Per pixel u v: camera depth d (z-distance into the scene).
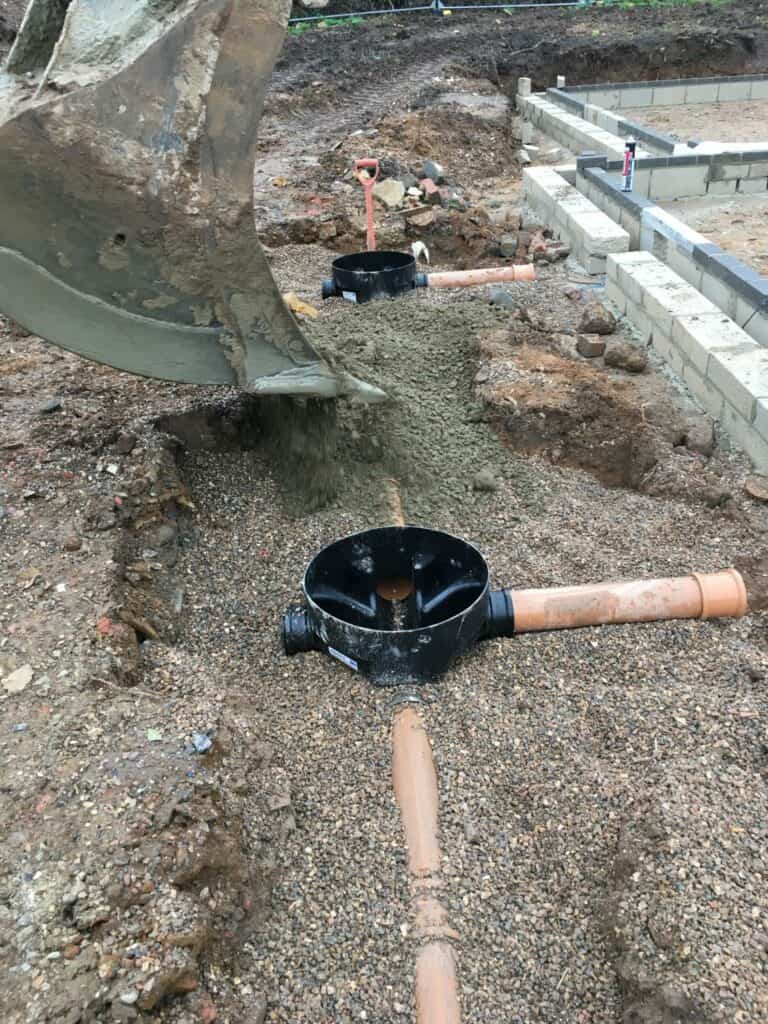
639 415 4.58
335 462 4.06
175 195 3.09
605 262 6.71
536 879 2.39
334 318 5.88
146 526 3.68
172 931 2.04
